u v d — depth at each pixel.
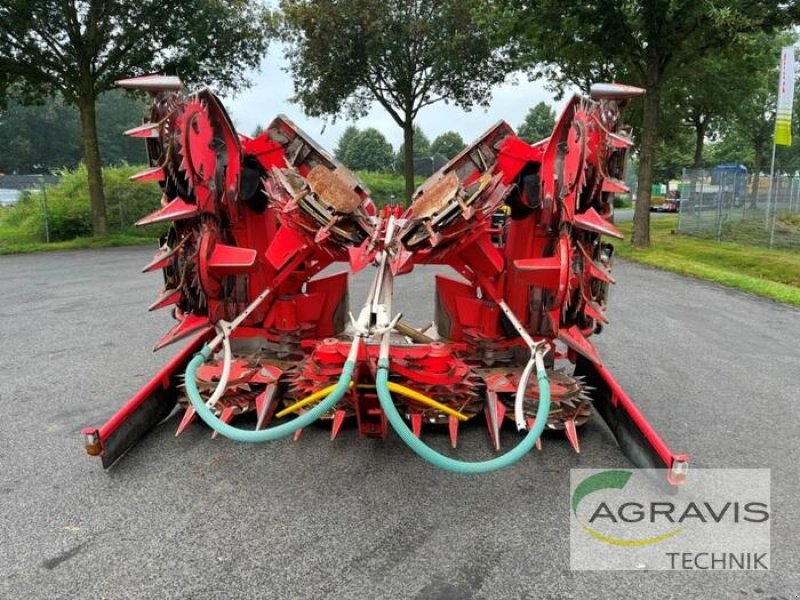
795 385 4.99
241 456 3.40
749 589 2.38
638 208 15.66
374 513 2.86
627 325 7.22
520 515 2.86
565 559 2.54
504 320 3.87
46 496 3.01
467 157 3.65
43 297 8.85
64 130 67.19
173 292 3.38
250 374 3.65
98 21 16.59
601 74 19.09
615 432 3.59
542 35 14.52
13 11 15.02
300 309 4.07
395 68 21.05
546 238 3.58
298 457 3.40
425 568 2.46
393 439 3.62
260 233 3.93
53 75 17.06
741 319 7.77
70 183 20.16
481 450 3.49
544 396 2.62
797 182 24.69
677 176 57.06
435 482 3.14
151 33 17.02
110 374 5.07
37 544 2.61
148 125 3.12
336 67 20.44
